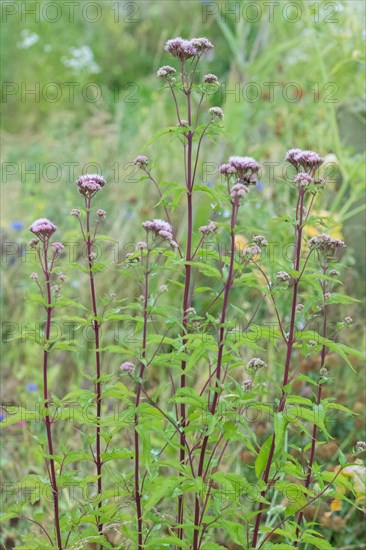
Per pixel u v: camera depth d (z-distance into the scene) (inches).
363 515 176.9
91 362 226.4
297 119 257.8
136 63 448.1
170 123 294.8
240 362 124.1
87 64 421.7
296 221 118.3
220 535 169.2
